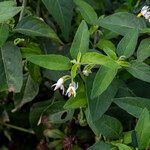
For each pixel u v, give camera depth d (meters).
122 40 0.51
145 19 0.55
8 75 0.52
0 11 0.52
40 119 0.59
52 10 0.56
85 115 0.56
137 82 0.56
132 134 0.48
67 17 0.57
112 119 0.51
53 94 0.66
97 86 0.47
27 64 0.57
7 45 0.53
